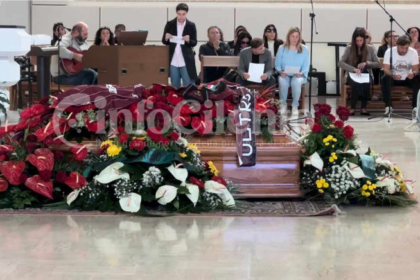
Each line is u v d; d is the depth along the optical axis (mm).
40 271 3244
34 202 4473
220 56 9586
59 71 8422
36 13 13094
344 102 10680
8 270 3252
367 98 10359
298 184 4711
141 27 13195
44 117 4750
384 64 10398
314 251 3594
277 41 10867
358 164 4723
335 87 13508
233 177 4672
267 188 4672
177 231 3939
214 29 9977
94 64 8055
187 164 4410
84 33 9094
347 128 4820
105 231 3930
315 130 4773
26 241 3723
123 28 10922
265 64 9359
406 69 10328
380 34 13461
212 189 4395
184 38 9180
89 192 4402
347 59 10453
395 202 4672
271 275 3219
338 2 13422
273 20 13352
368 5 13414
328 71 13633
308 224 4133
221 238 3809
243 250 3596
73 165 4594
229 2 13266
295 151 4660
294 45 9562
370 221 4234
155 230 3957
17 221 4117
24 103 9820
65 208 4418
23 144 4586
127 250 3576
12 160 4480
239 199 4656
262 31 13344
